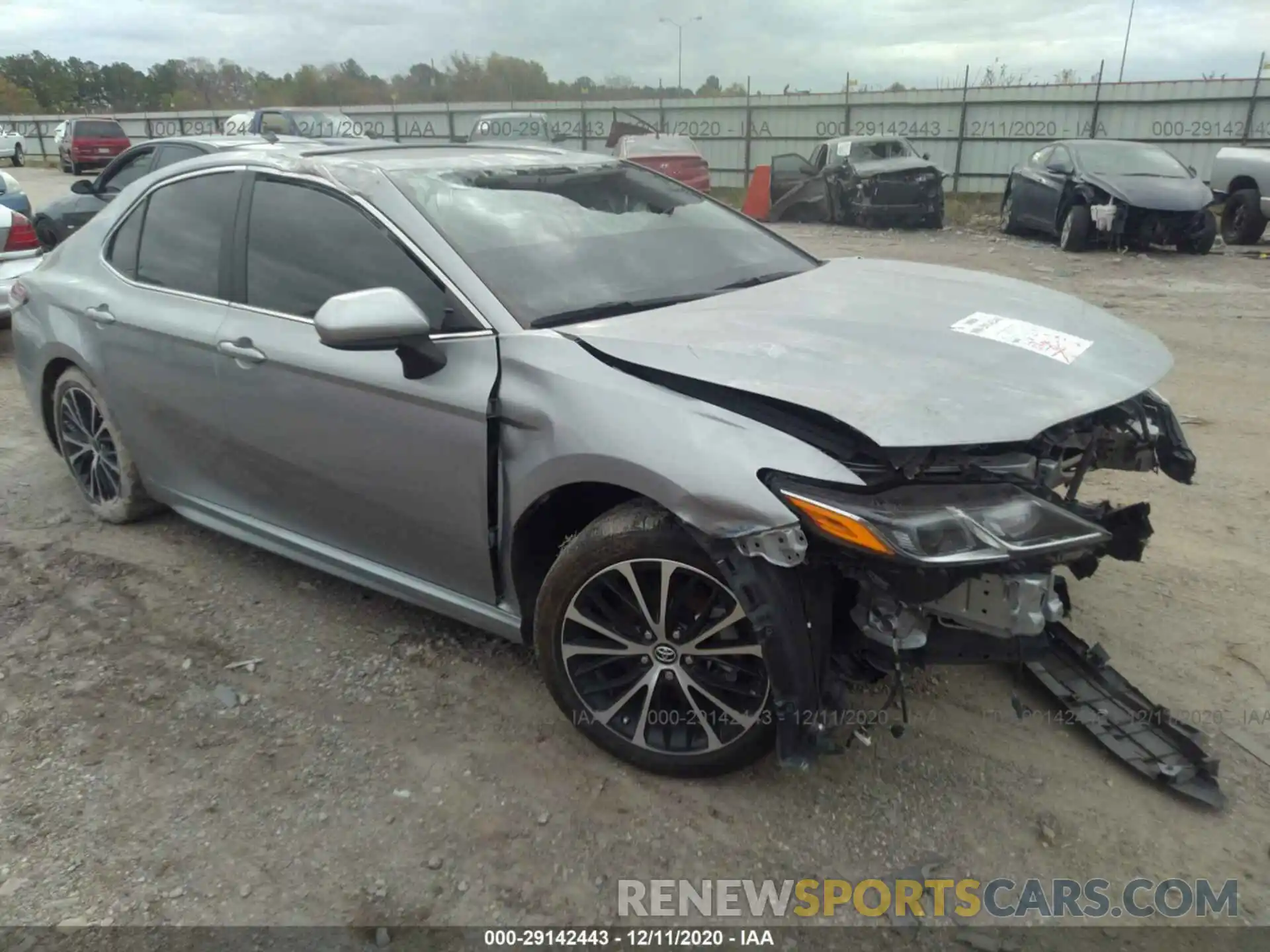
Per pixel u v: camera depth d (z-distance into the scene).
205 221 3.74
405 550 3.23
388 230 3.13
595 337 2.76
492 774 2.85
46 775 2.87
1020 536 2.36
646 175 4.00
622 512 2.67
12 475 5.20
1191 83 19.23
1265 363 7.09
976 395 2.46
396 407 3.00
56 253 4.59
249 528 3.81
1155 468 3.08
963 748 2.90
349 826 2.66
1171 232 13.05
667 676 2.72
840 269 3.71
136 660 3.45
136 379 3.94
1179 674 3.21
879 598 2.43
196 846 2.59
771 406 2.46
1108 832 2.58
